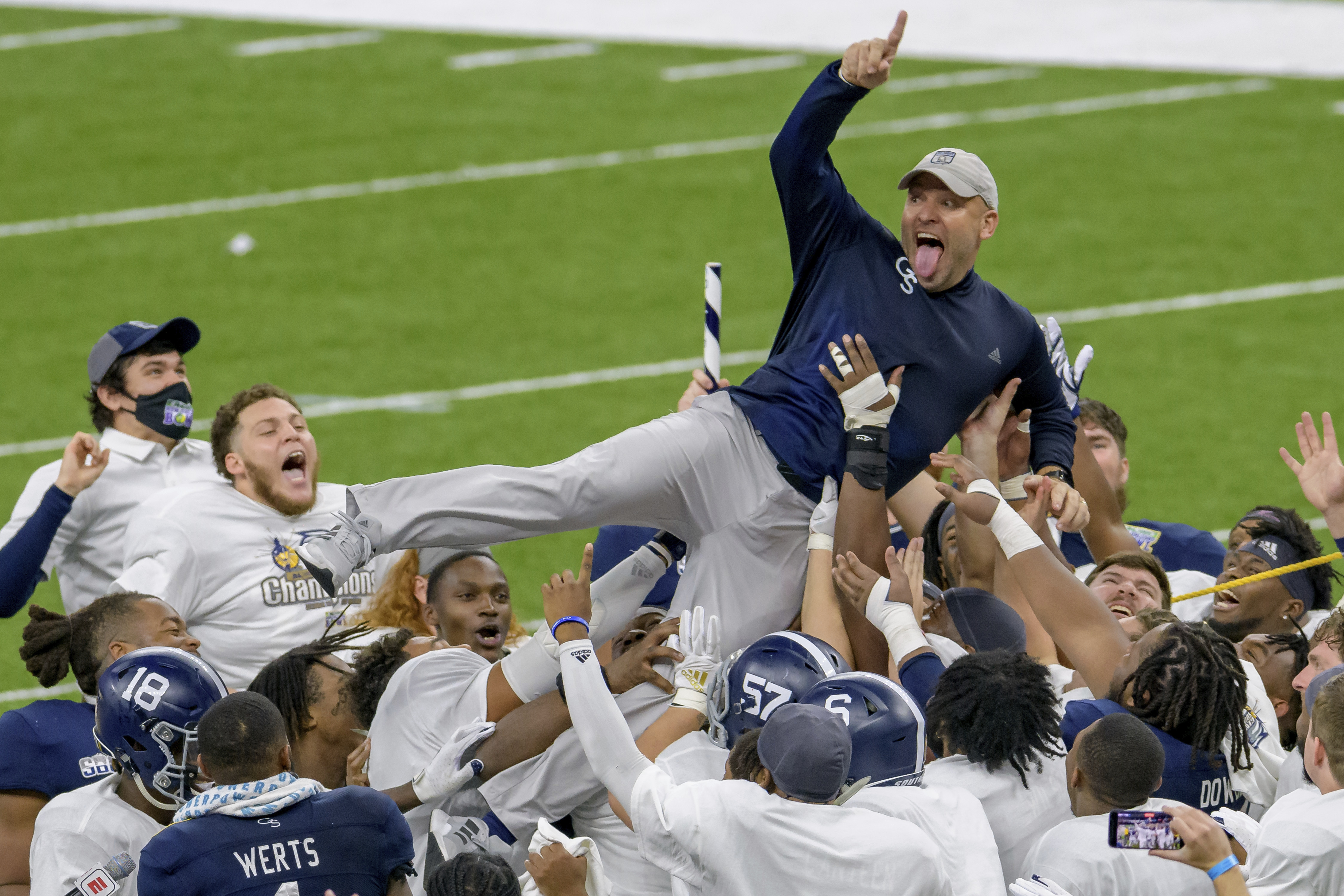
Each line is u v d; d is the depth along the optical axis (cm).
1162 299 5631
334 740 2078
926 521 2677
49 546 2728
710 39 8531
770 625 2195
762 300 5712
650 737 1945
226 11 8875
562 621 1861
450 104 7600
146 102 7562
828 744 1642
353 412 4894
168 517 2691
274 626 2706
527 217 6438
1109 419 3081
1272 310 5519
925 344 2212
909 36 8569
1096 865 1666
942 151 2220
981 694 1845
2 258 6016
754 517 2167
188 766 1775
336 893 1614
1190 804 1853
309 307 5662
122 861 1753
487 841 2020
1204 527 4128
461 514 2097
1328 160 6794
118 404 2961
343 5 9006
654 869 1994
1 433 4719
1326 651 2020
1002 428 2423
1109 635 1994
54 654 2164
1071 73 7950
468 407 4922
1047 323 2627
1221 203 6419
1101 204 6444
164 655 1814
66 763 2030
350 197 6600
